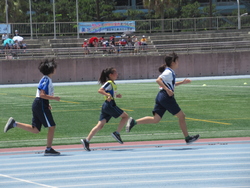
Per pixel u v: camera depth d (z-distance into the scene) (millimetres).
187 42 158500
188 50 147250
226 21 171000
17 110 61969
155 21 168500
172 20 168375
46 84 30703
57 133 42625
